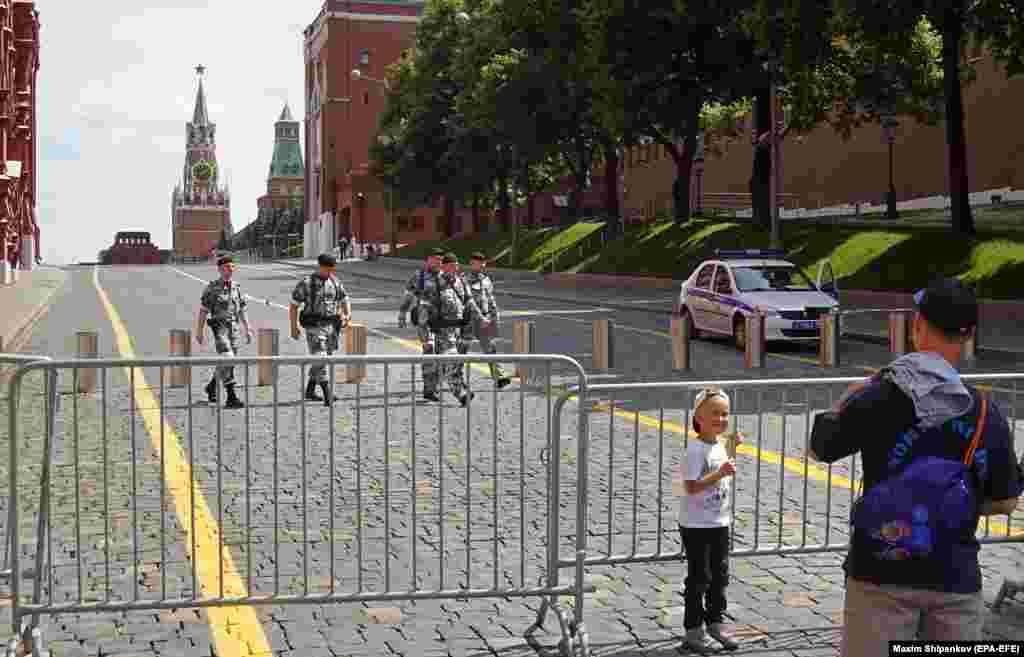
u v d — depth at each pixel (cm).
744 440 1070
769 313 2036
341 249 10256
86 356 1455
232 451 1051
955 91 3111
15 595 554
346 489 893
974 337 1881
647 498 861
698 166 6066
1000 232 3189
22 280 5197
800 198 6850
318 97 12494
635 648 564
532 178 7662
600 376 1694
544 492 881
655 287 4153
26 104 5931
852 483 663
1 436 1143
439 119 7269
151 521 795
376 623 597
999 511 363
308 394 1391
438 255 1393
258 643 562
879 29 2728
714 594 562
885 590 347
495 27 5000
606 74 3825
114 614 606
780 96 4050
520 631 587
